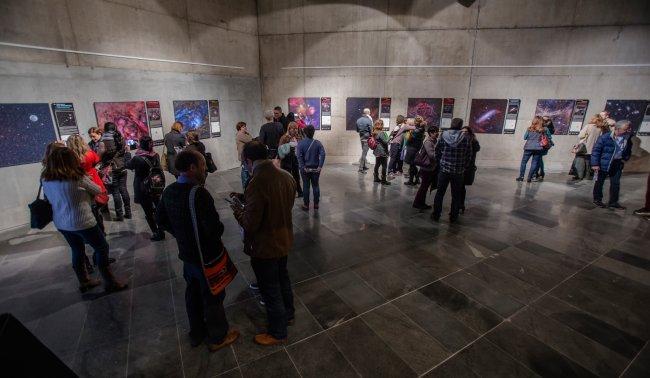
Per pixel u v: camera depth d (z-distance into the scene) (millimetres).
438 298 3129
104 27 5609
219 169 8398
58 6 4980
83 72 5379
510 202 6027
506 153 8852
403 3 8234
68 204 2820
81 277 3227
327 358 2410
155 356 2436
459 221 5109
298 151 5250
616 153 5398
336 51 8773
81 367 2334
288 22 8719
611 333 2656
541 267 3699
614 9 7434
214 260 2260
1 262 3896
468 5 7992
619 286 3322
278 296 2465
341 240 4418
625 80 7777
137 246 4281
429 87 8711
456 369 2303
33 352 1236
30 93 4746
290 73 9094
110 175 4922
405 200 6188
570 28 7723
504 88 8398
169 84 6848
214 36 7730
